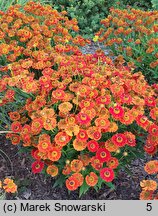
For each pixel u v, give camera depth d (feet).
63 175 3.00
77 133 2.61
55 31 3.89
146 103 2.91
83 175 2.82
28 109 2.96
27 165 3.40
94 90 2.84
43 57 3.25
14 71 3.18
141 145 3.16
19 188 3.21
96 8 5.76
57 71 3.16
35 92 3.09
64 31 3.83
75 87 2.91
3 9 5.01
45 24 3.94
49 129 2.65
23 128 2.87
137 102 2.82
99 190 3.20
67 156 2.87
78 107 2.93
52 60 3.37
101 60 3.47
